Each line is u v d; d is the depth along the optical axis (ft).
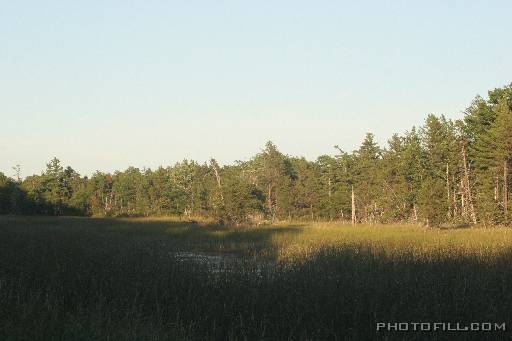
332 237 93.04
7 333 24.95
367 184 209.97
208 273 38.52
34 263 40.78
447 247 58.59
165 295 32.73
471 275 35.65
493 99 168.96
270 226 142.41
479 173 164.14
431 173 176.76
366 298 31.09
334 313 29.40
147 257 43.21
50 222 147.64
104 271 36.88
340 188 228.63
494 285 34.45
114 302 30.48
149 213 244.22
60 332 25.84
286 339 27.40
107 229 116.78
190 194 242.78
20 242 58.08
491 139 151.84
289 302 30.73
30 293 30.94
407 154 179.73
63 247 51.19
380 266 41.16
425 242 71.67
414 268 39.83
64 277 36.60
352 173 230.48
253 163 278.46
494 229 120.06
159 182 253.03
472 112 172.14
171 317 30.50
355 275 35.83
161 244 54.34
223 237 104.78
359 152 230.89
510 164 150.30
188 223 153.17
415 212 166.81
